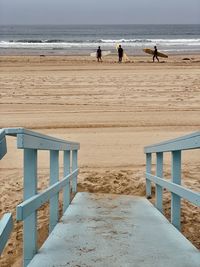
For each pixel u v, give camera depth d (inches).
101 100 744.3
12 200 305.0
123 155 437.4
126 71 1112.8
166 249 187.6
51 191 199.0
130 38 4571.9
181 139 194.1
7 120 586.6
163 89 853.8
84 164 405.7
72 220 236.5
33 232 177.0
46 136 185.6
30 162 172.2
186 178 360.5
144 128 553.9
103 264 170.7
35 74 1047.6
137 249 187.5
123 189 343.9
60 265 169.0
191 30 7662.4
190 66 1238.3
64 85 894.4
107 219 240.1
